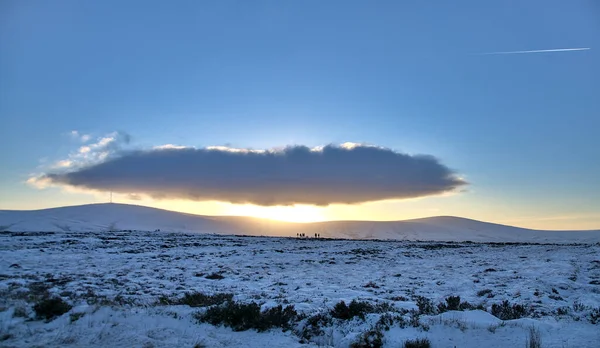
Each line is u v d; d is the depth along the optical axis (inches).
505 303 482.3
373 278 836.6
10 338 299.4
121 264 990.4
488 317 403.9
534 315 440.5
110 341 301.3
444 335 342.3
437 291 666.8
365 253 1450.5
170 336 325.1
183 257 1190.9
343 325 380.5
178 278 783.7
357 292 635.5
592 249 1510.8
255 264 1088.2
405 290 673.6
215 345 310.5
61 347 282.8
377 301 537.0
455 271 946.7
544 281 729.6
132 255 1200.2
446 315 409.7
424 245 1883.6
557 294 634.8
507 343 322.0
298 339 345.4
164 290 628.4
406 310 463.2
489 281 770.8
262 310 440.1
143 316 380.5
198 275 843.4
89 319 357.4
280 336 350.0
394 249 1633.9
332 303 510.0
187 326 360.8
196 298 510.6
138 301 506.6
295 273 924.0
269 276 858.8
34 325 341.1
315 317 395.9
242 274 879.1
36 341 293.7
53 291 553.3
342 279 821.2
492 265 1044.5
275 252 1422.2
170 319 376.5
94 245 1445.6
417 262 1167.6
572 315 442.6
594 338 330.6
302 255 1354.6
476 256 1321.4
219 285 708.7
